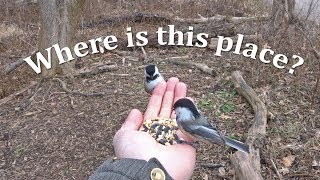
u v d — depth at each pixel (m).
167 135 0.29
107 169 0.19
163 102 0.34
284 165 0.51
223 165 0.52
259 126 0.56
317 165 0.51
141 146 0.27
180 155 0.27
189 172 0.26
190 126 0.30
